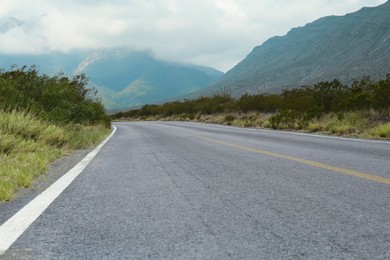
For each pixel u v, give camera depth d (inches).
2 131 381.7
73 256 98.1
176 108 2620.6
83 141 510.3
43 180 228.2
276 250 97.6
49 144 432.8
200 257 94.6
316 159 279.6
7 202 166.7
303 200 150.6
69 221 132.1
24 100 560.4
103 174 245.8
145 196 170.1
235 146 410.6
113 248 103.3
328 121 722.2
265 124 934.4
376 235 106.3
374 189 167.0
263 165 255.1
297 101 1045.2
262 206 143.3
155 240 108.7
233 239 107.2
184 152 365.1
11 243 109.3
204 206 146.6
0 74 632.4
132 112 3398.1
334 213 130.3
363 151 333.4
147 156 343.9
